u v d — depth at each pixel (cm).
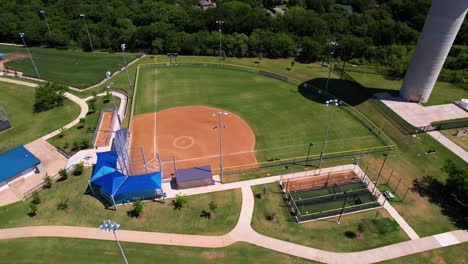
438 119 6988
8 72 9512
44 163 5872
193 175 5309
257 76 9362
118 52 11400
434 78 7138
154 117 7356
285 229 4606
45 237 4450
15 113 7475
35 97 7969
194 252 4275
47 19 12631
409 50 10594
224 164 5866
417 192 5262
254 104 7862
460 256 4266
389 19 12725
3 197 5128
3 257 4169
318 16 13550
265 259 4194
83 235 4491
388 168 5769
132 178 5100
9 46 11812
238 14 12888
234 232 4559
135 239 4444
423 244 4406
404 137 6494
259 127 6956
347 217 4797
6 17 12044
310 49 10312
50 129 6875
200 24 12338
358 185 5419
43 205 4972
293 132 6769
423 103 7600
